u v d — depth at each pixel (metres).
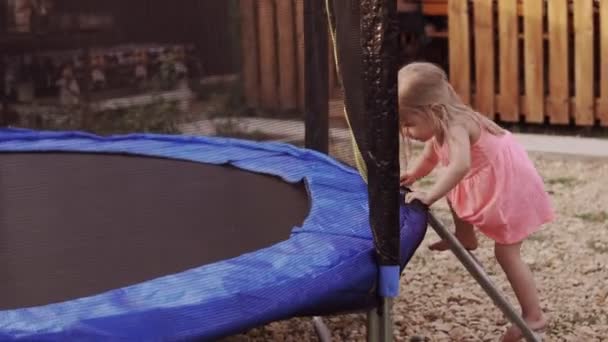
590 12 6.54
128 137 4.40
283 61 4.72
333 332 3.54
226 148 4.14
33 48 4.86
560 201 5.20
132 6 4.73
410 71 3.15
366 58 2.53
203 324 2.31
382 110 2.54
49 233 3.06
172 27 4.75
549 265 4.21
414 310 3.73
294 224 3.04
